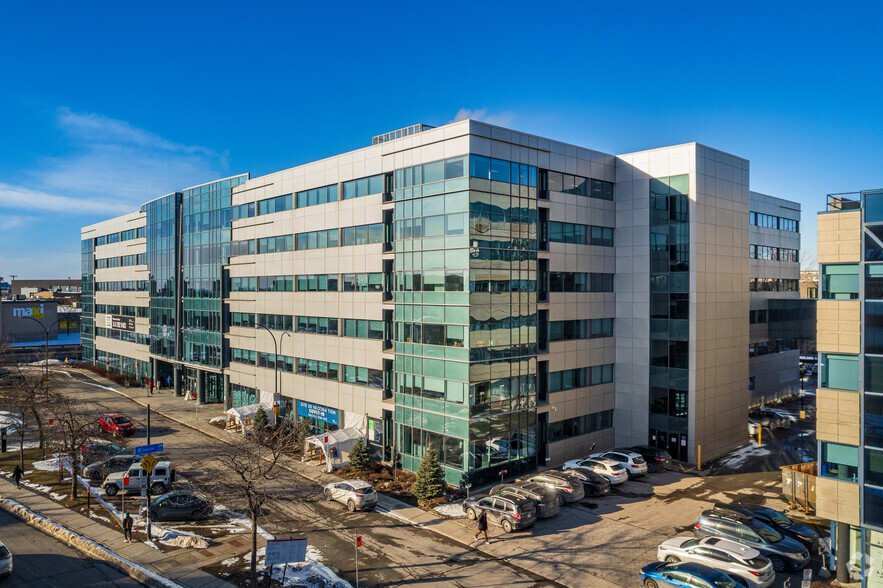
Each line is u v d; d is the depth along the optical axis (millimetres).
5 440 39281
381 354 36531
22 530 26062
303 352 43219
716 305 37469
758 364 52844
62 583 20828
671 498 29703
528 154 33781
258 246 48125
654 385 37812
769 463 36094
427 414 32875
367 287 37562
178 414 50594
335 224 39969
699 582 18438
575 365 37219
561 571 21547
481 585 20484
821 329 20469
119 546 23672
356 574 20000
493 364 31750
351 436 35625
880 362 19266
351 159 38375
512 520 25078
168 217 60625
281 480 32531
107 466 33250
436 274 32188
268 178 46500
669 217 36938
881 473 19188
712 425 37281
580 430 37750
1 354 80938
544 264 35531
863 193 19688
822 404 20438
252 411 43812
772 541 22141
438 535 25094
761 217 54750
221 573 21234
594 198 38406
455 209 31078
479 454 31094
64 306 135375
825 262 20422
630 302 39094
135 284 69000
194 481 32594
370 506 28094
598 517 27016
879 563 19359
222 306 52562
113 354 75562
